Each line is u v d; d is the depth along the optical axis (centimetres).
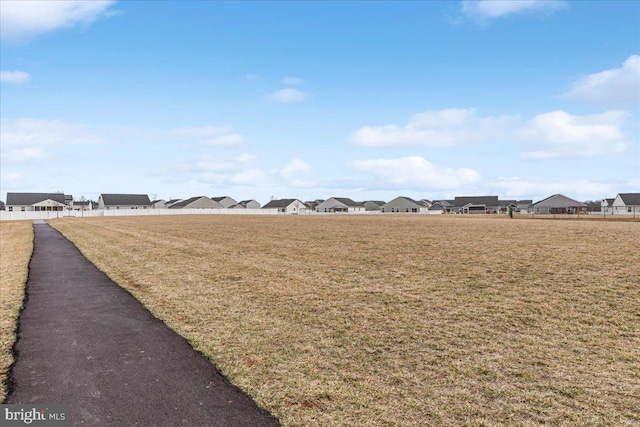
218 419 426
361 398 475
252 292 1025
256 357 600
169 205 14300
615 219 5097
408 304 898
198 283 1141
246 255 1697
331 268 1353
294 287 1078
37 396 478
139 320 791
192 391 489
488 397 479
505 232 2580
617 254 1510
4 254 1905
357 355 609
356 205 14188
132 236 2752
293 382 516
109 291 1052
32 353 616
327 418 430
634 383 514
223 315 823
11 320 793
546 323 760
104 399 469
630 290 983
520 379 527
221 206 12538
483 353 616
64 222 5434
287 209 13238
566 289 1009
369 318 798
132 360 587
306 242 2178
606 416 437
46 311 859
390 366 568
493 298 941
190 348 636
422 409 450
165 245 2134
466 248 1781
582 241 1964
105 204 11244
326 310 857
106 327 746
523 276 1166
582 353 616
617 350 627
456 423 421
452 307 872
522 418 432
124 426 412
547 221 4247
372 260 1503
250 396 478
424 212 12069
